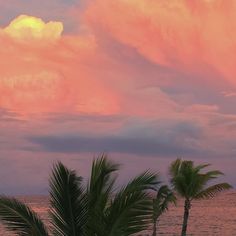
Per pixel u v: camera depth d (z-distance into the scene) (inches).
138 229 347.3
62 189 365.7
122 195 350.6
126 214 346.9
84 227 360.8
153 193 349.1
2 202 364.5
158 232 2913.4
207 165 1141.1
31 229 356.8
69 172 366.9
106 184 369.1
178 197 1173.7
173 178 1153.4
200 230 3083.2
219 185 1127.0
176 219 4097.0
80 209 363.9
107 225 351.3
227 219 4124.0
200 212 5334.6
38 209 4522.6
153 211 355.9
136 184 349.4
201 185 1128.8
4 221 359.6
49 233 364.2
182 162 1163.9
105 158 374.6
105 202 365.1
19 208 367.2
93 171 372.2
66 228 362.9
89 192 368.8
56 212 367.2
